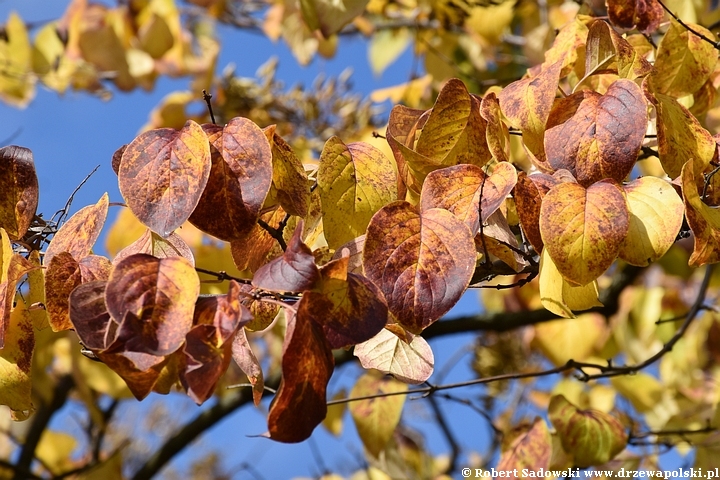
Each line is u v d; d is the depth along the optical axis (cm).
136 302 86
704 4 137
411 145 104
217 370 85
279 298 92
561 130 97
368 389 139
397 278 90
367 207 98
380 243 91
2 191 100
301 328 86
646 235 92
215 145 94
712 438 139
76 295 88
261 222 97
